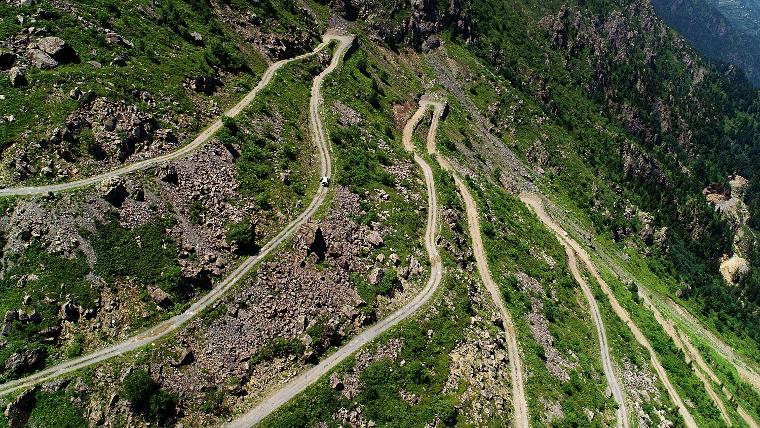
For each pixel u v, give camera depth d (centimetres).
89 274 7438
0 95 8469
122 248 7850
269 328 8081
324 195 10438
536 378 9262
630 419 9931
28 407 6350
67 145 8362
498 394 8594
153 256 7994
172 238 8312
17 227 7419
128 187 8400
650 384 11450
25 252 7300
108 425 6538
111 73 9731
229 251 8694
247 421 7144
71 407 6488
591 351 11181
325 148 11750
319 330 8244
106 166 8594
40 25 9881
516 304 10781
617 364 11319
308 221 9694
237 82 12231
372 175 11562
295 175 10581
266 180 10056
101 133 8769
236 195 9469
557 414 8888
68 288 7219
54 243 7450
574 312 12112
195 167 9319
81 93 8925
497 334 9638
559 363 10088
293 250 9081
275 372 7750
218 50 12412
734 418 12275
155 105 9888
